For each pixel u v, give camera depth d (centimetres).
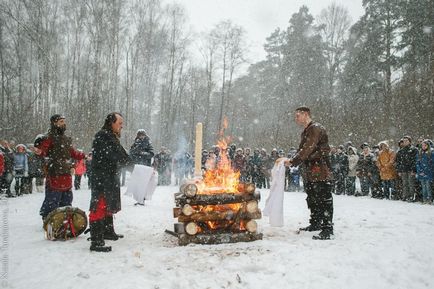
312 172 554
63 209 547
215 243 505
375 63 3183
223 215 516
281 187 592
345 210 854
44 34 2777
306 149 546
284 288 359
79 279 380
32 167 1261
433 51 2595
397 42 3141
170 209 875
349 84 3384
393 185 1188
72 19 3086
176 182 1895
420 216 741
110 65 2942
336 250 465
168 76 3744
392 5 3134
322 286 362
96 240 481
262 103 5038
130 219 723
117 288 354
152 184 703
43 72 2677
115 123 532
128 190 692
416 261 421
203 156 1730
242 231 526
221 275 388
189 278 379
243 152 1731
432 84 1969
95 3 2953
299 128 2628
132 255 457
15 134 1962
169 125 3647
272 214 591
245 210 520
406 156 1120
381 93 3102
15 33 2683
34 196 1188
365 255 441
